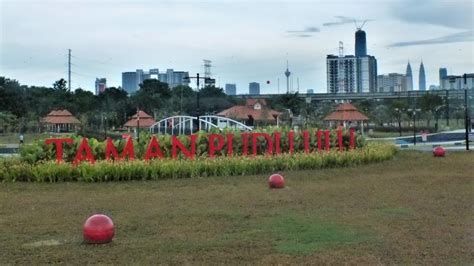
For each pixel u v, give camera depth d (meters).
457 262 6.46
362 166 18.72
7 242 7.69
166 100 71.12
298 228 8.41
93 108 68.00
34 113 64.50
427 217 9.25
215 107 70.25
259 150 18.86
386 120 68.00
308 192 12.51
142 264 6.45
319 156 18.33
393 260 6.56
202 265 6.40
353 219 9.10
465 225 8.57
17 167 15.06
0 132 55.97
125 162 15.54
